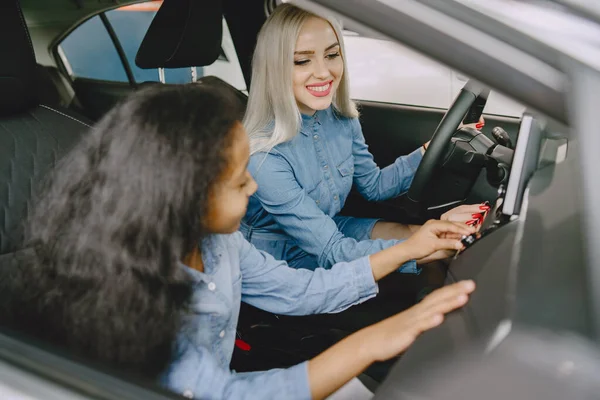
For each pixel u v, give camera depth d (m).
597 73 0.54
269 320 1.46
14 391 0.69
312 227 1.36
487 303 0.66
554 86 0.55
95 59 2.52
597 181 0.54
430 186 1.42
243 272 1.07
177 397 0.68
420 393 0.59
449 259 1.29
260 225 1.49
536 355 0.56
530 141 0.91
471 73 0.59
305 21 1.25
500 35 0.57
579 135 0.54
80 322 0.72
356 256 1.31
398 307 1.47
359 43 2.30
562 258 0.64
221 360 0.94
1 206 1.10
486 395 0.56
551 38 0.55
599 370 0.53
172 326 0.73
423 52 0.60
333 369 0.80
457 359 0.60
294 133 1.32
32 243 0.79
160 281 0.71
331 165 1.48
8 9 1.20
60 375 0.69
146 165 0.68
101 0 2.44
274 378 0.81
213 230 0.77
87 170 0.72
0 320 0.78
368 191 1.68
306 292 1.09
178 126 0.69
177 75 2.10
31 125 1.27
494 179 1.43
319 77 1.29
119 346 0.72
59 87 2.45
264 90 1.33
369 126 2.15
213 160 0.70
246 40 2.21
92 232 0.70
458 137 1.47
